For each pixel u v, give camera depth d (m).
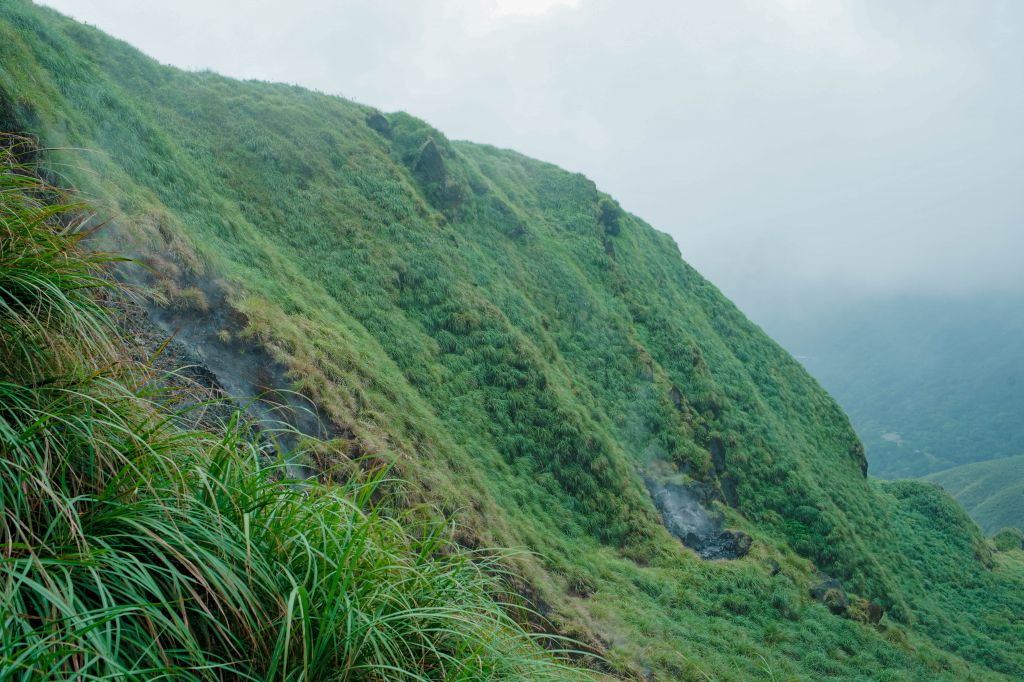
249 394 13.63
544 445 28.31
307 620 2.22
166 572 2.36
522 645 3.06
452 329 31.17
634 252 58.44
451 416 26.16
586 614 17.75
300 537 2.56
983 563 57.16
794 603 27.59
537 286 41.72
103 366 3.04
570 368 37.00
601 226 55.31
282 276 24.00
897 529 52.94
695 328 55.34
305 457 7.01
